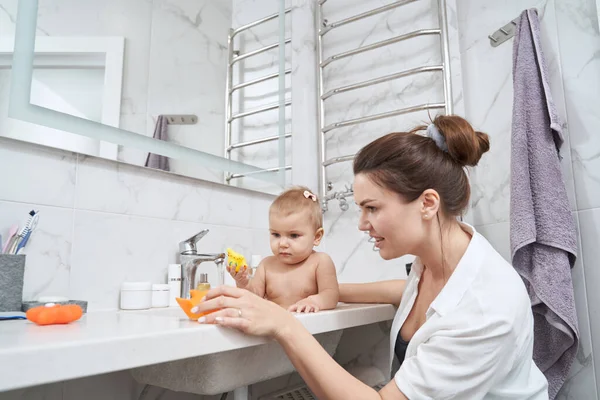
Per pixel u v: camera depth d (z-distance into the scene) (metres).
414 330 0.93
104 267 0.99
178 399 1.13
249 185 1.39
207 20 1.35
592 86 1.07
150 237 1.09
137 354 0.53
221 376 0.75
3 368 0.42
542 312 1.06
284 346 0.69
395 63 1.57
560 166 1.09
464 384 0.67
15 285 0.78
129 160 1.07
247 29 1.49
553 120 1.08
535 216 1.06
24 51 0.92
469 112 1.41
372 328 1.39
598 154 1.05
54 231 0.92
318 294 1.00
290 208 1.08
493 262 0.78
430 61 1.50
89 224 0.98
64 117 0.96
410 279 0.99
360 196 0.82
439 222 0.83
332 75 1.71
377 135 1.56
